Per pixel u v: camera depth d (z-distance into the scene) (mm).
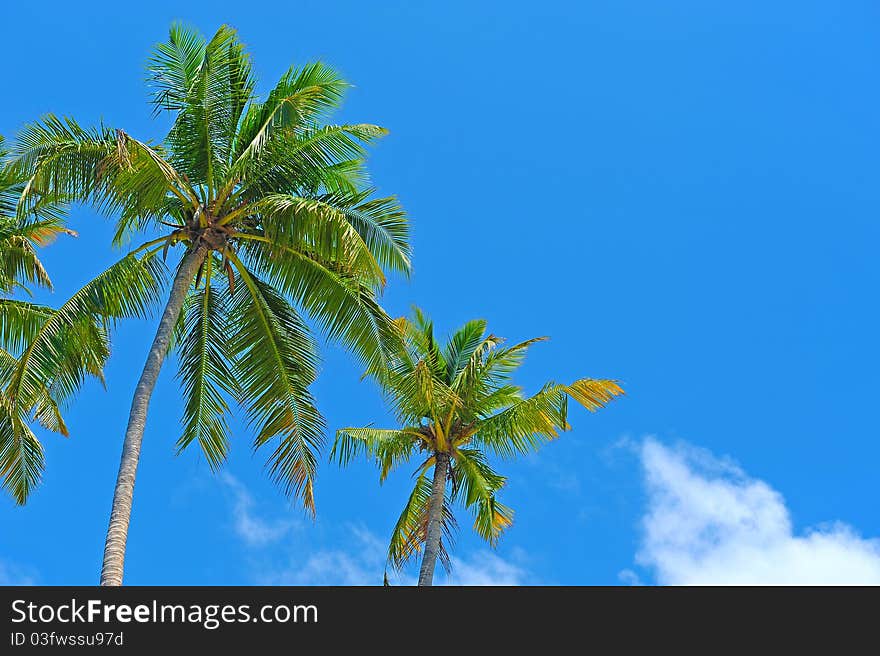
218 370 18797
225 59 18422
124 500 15445
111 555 14867
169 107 18094
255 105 19016
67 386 17906
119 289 17594
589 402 22625
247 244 18438
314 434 18672
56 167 16812
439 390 22828
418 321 25766
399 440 24094
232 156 18609
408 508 24641
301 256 18219
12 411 17078
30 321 20109
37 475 20047
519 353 24016
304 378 18875
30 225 20797
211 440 18562
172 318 17266
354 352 18328
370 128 18344
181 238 18016
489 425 23469
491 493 23984
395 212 18219
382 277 16594
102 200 17234
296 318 19031
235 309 18922
